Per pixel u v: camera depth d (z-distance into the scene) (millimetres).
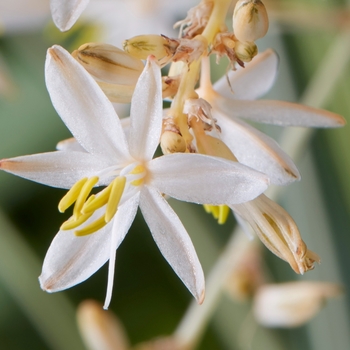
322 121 160
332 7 202
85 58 152
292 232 152
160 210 152
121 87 154
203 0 156
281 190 193
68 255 153
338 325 219
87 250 153
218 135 158
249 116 160
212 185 149
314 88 197
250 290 198
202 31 156
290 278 222
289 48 217
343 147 213
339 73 196
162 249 152
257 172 145
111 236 153
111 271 151
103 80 153
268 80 166
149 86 148
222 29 155
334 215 212
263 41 214
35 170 152
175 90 156
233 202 148
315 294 194
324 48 217
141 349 198
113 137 151
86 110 150
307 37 218
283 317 195
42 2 217
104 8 222
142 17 223
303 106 160
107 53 152
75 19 150
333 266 212
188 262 151
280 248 152
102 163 152
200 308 195
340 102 214
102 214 154
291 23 197
